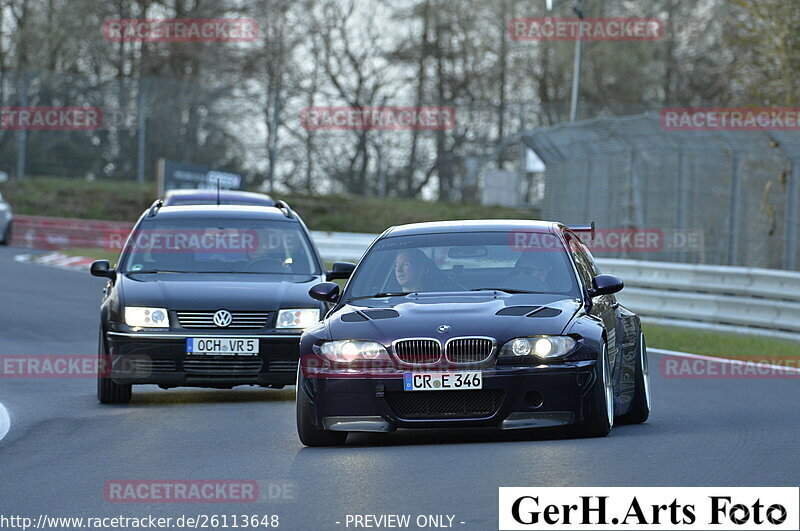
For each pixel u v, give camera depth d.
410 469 26.34
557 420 29.95
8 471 29.20
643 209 87.81
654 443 29.41
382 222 141.62
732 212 83.25
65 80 140.25
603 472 25.11
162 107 139.75
